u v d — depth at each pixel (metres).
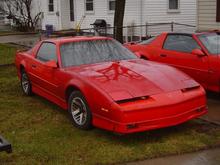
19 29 29.59
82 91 6.44
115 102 5.87
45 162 5.51
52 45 7.95
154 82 6.29
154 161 5.48
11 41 22.47
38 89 8.52
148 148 5.88
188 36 9.15
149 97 5.99
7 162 5.54
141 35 19.81
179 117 6.12
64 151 5.86
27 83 9.12
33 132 6.71
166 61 9.48
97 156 5.66
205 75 8.46
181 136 6.33
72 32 23.34
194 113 6.37
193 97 6.29
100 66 7.06
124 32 20.61
